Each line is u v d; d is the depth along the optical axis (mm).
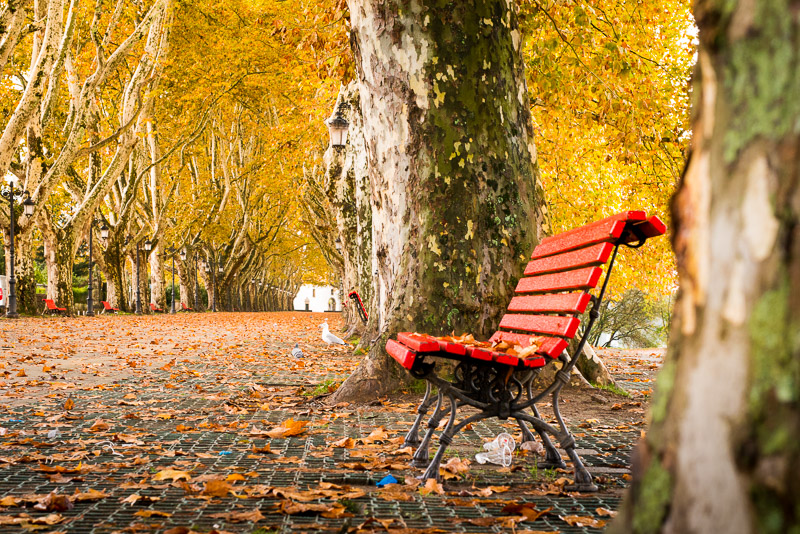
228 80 34500
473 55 7719
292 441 5117
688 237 1364
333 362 12336
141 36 33062
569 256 4125
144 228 47031
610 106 12562
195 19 34531
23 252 31984
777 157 1188
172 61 33344
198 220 51344
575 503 3408
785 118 1183
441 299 7445
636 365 13250
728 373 1226
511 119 7871
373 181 8164
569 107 13797
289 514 3176
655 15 14102
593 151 18484
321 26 14156
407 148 7746
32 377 9625
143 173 41125
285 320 39000
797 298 1144
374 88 7980
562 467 4145
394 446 4770
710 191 1309
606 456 4551
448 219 7574
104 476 3961
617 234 3523
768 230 1189
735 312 1229
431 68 7699
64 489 3648
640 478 1398
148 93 33531
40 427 5707
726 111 1286
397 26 7785
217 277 63188
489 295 7480
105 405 7055
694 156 1377
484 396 3797
